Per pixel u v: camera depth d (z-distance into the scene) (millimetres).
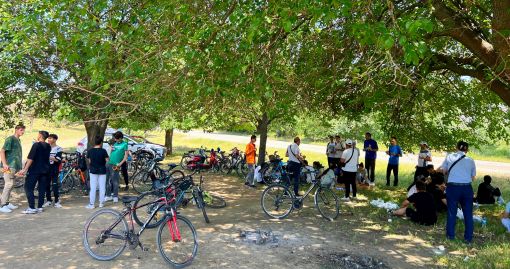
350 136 23047
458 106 11414
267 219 8055
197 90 5488
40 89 9766
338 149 13922
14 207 8359
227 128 17016
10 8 7777
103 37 5836
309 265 5355
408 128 13078
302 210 9000
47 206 8680
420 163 12477
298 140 10586
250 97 5867
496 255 5906
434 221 7871
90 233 5391
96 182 8625
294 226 7504
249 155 12648
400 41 3779
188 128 17422
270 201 8336
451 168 6844
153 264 5168
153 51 5461
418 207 8000
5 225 6992
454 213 6859
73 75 9609
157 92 6125
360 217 8422
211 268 5129
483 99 11258
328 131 27328
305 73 7574
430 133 13141
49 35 6215
